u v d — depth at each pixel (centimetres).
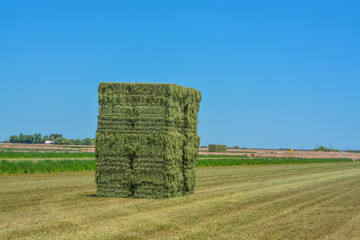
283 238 1109
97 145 1772
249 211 1491
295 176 3384
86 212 1383
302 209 1576
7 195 1798
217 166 5084
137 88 1745
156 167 1730
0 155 4984
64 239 1027
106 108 1770
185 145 1862
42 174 2961
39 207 1475
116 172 1759
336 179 3066
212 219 1320
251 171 4044
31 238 1033
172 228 1177
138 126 1741
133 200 1683
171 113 1736
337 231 1212
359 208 1627
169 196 1756
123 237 1062
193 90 1933
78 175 2925
